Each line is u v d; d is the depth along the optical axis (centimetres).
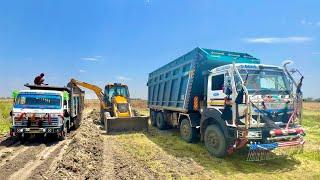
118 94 1691
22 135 1147
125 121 1473
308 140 1241
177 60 1277
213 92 935
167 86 1424
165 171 758
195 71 1068
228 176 722
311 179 699
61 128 1202
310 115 2516
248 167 802
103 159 870
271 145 752
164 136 1330
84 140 1090
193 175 727
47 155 929
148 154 959
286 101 816
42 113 1158
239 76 803
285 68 891
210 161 860
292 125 815
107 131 1431
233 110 805
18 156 907
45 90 1285
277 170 777
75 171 710
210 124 959
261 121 784
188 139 1131
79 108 1745
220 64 1066
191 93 1091
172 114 1377
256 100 778
